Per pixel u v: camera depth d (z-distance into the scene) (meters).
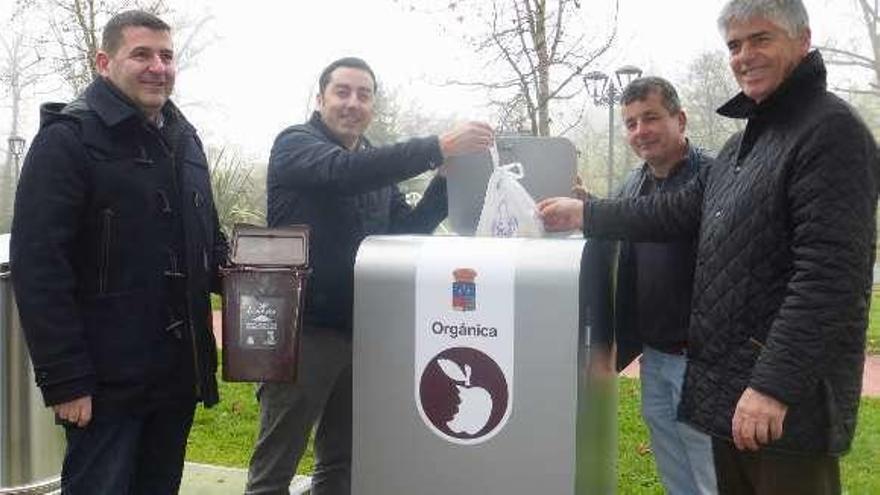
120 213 2.43
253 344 2.47
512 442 2.42
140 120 2.46
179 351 2.54
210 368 2.65
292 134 3.01
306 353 2.98
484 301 2.43
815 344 2.00
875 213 2.11
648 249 3.02
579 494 2.44
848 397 2.10
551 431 2.39
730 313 2.21
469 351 2.45
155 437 2.68
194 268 2.58
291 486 3.89
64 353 2.32
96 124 2.42
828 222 2.01
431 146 2.69
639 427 5.28
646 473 4.38
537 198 2.90
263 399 3.02
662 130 3.04
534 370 2.39
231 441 4.99
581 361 2.42
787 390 2.01
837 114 2.06
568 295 2.36
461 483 2.48
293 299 2.47
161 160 2.53
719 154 2.44
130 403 2.45
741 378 2.19
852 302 2.01
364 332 2.54
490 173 2.90
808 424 2.09
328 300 2.99
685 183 3.07
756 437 2.07
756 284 2.17
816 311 2.00
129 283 2.44
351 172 2.76
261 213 13.89
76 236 2.40
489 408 2.44
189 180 2.60
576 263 2.37
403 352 2.51
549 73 6.41
